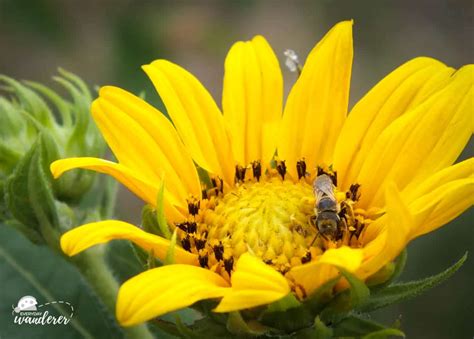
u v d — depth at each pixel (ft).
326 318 1.13
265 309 1.12
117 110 1.20
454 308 1.64
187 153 1.21
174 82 1.22
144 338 1.29
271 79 1.24
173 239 1.11
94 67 2.03
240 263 1.08
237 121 1.24
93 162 1.15
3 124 1.28
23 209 1.26
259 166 1.23
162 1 1.98
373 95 1.21
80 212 1.29
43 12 1.93
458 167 1.14
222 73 2.08
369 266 1.10
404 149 1.18
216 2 2.07
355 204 1.19
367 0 2.18
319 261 1.07
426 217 1.10
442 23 2.23
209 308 1.13
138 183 1.17
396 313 1.62
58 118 1.43
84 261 1.29
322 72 1.22
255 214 1.18
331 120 1.23
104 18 2.00
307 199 1.19
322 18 2.20
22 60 2.02
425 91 1.20
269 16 2.21
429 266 1.64
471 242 1.64
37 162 1.25
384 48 2.15
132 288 1.08
